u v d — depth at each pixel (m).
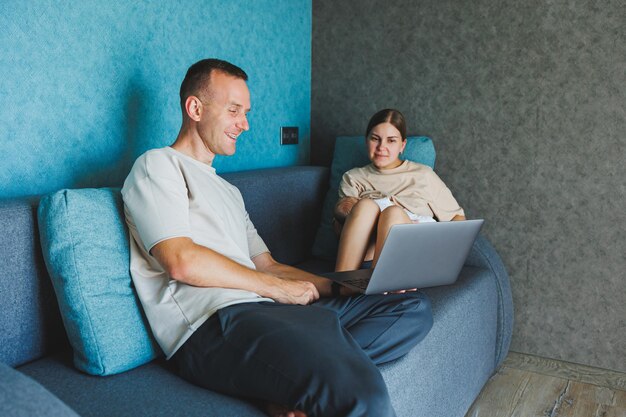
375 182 2.23
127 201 1.33
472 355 1.91
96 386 1.20
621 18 2.13
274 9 2.49
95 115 1.68
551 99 2.29
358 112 2.74
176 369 1.32
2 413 0.69
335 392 1.02
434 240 1.55
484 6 2.38
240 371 1.14
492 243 2.48
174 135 1.99
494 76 2.39
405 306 1.42
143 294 1.33
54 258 1.25
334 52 2.76
